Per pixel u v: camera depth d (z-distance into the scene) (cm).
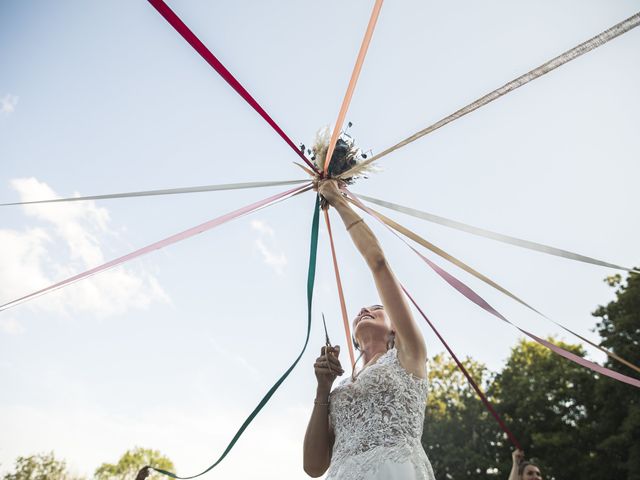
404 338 173
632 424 1381
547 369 1700
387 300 174
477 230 208
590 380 1588
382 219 218
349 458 156
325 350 194
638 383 211
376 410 162
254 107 178
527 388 1670
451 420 1764
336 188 208
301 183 218
